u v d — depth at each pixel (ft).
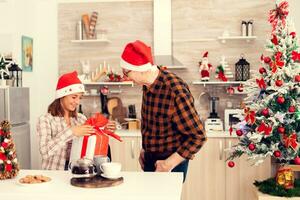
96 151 8.41
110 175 6.70
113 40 17.25
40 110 17.31
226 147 14.78
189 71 16.88
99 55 17.31
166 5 16.51
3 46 15.23
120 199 5.98
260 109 11.54
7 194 6.19
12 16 15.17
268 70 11.60
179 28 16.90
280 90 11.00
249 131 11.76
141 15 17.12
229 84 16.67
